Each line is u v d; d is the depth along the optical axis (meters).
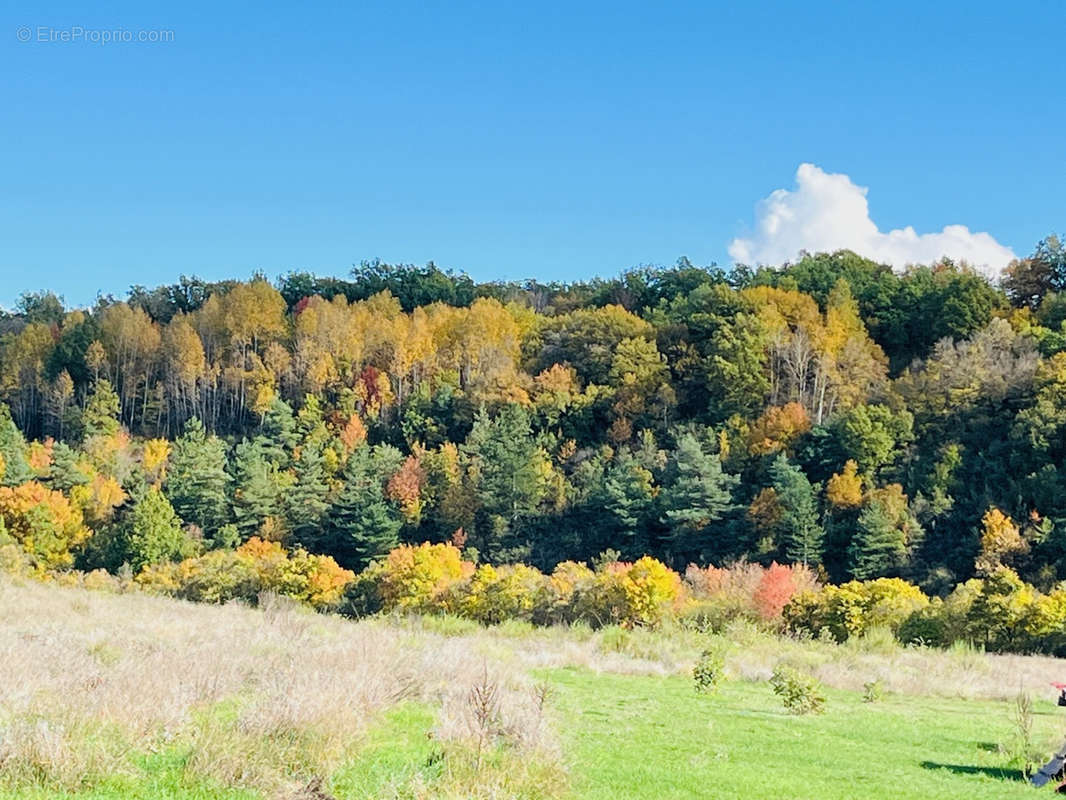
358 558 82.50
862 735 15.46
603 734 13.90
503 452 94.19
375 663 15.33
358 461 99.31
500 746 11.10
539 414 117.31
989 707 19.94
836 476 84.69
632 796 10.25
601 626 38.69
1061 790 11.84
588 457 107.81
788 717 16.92
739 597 45.34
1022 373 92.06
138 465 109.00
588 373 126.69
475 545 88.06
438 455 98.38
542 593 42.69
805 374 113.75
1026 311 119.31
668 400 114.38
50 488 90.62
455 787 9.54
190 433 112.44
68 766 9.19
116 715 10.86
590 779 10.92
